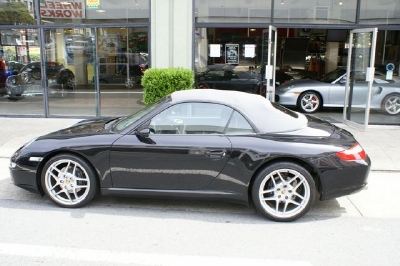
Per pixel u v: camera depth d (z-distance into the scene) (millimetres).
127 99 9742
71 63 9711
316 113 10617
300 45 13180
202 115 4188
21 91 9883
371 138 7648
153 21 8945
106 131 4398
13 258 3230
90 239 3590
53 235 3664
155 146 4074
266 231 3795
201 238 3631
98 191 4320
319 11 8797
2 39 9719
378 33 8812
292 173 3967
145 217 4113
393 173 5754
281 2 8789
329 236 3697
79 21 9375
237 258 3252
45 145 4277
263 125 4148
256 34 8914
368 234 3750
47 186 4289
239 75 9070
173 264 3148
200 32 8969
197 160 4031
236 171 3998
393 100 9031
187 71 8164
